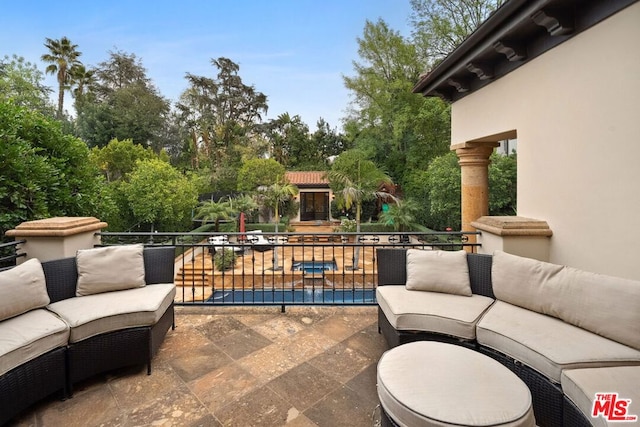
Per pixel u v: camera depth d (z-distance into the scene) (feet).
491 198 30.04
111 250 8.45
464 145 14.03
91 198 15.48
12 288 6.38
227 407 6.00
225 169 61.52
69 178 15.17
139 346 7.07
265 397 6.29
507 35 9.46
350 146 68.54
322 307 10.89
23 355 5.56
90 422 5.62
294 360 7.64
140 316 7.08
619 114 7.07
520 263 7.58
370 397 6.30
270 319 9.96
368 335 8.91
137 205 33.45
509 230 9.32
